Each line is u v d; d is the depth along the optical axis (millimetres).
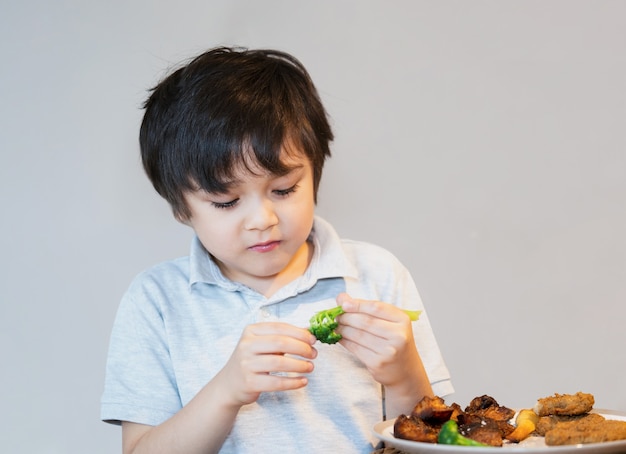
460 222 2254
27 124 2168
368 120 2232
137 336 1286
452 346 2262
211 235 1177
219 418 1127
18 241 2170
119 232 2184
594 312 2273
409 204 2242
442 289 2256
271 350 1089
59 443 2180
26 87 2168
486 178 2248
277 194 1157
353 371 1284
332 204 2232
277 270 1210
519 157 2248
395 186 2240
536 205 2256
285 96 1172
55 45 2174
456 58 2232
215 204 1156
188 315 1291
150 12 2195
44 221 2170
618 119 2244
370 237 2240
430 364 1343
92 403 2182
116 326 1311
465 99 2238
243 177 1122
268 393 1250
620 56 2236
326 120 1278
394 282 1363
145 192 2186
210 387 1145
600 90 2244
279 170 1120
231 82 1154
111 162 2182
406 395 1205
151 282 1328
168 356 1275
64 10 2176
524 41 2240
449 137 2240
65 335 2176
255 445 1224
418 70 2234
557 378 2283
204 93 1150
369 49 2227
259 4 2221
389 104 2229
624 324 2275
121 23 2186
